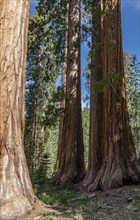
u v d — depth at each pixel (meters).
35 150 19.00
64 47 12.94
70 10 12.89
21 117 5.03
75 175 11.55
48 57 14.30
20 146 4.94
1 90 4.83
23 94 5.14
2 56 4.92
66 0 12.34
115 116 8.72
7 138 4.77
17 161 4.83
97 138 10.20
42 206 4.96
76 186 10.12
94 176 9.64
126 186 7.91
